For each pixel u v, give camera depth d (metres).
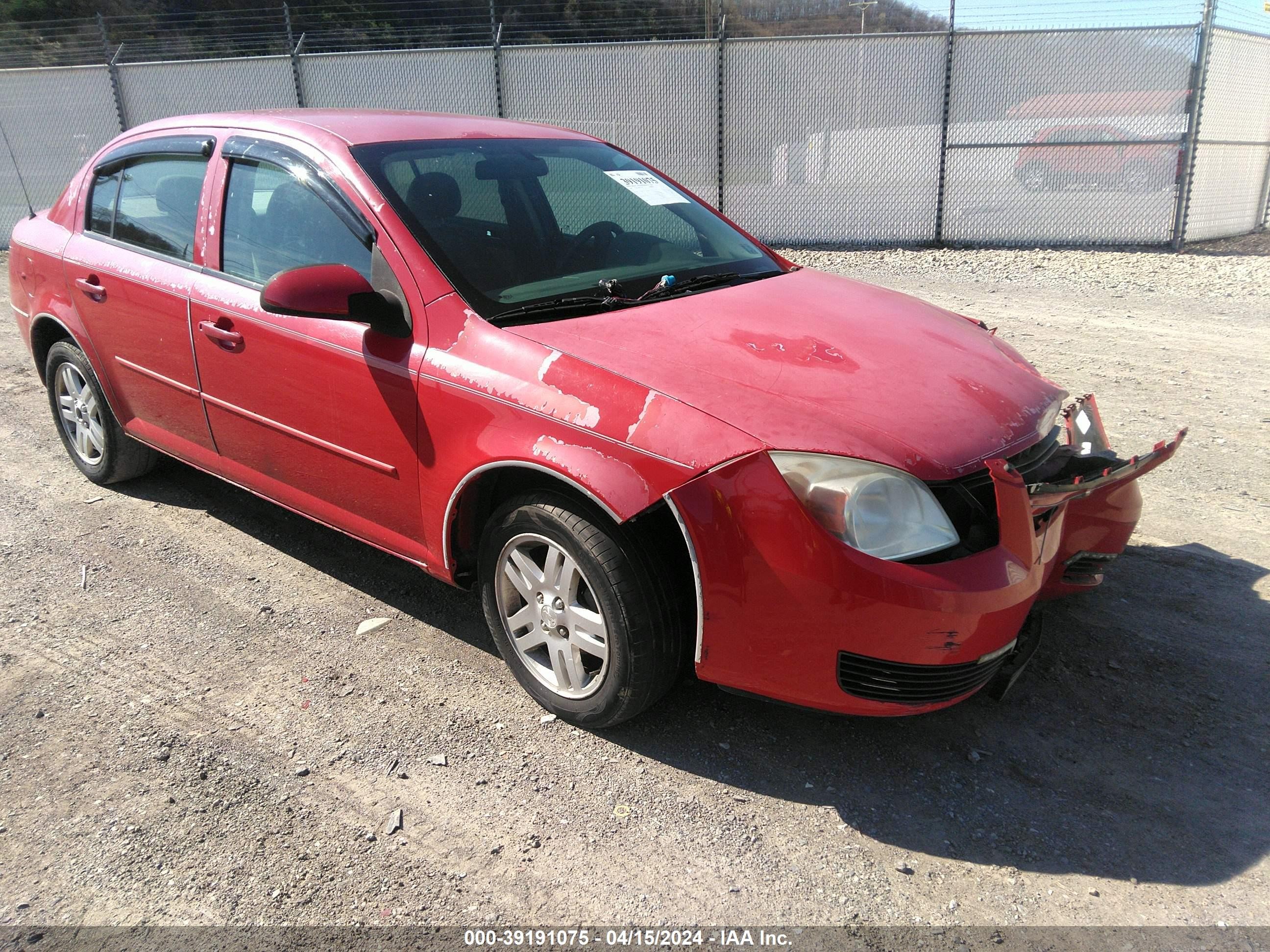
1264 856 2.32
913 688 2.40
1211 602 3.45
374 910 2.21
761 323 2.88
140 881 2.29
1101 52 10.80
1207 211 11.52
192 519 4.34
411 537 3.12
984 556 2.37
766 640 2.39
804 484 2.30
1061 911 2.18
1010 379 2.81
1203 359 6.45
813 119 11.83
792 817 2.49
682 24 12.48
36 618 3.48
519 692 3.04
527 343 2.70
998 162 11.47
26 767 2.69
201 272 3.60
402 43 13.53
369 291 2.86
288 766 2.69
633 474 2.41
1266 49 11.30
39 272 4.43
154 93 13.27
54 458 5.11
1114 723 2.83
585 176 3.65
